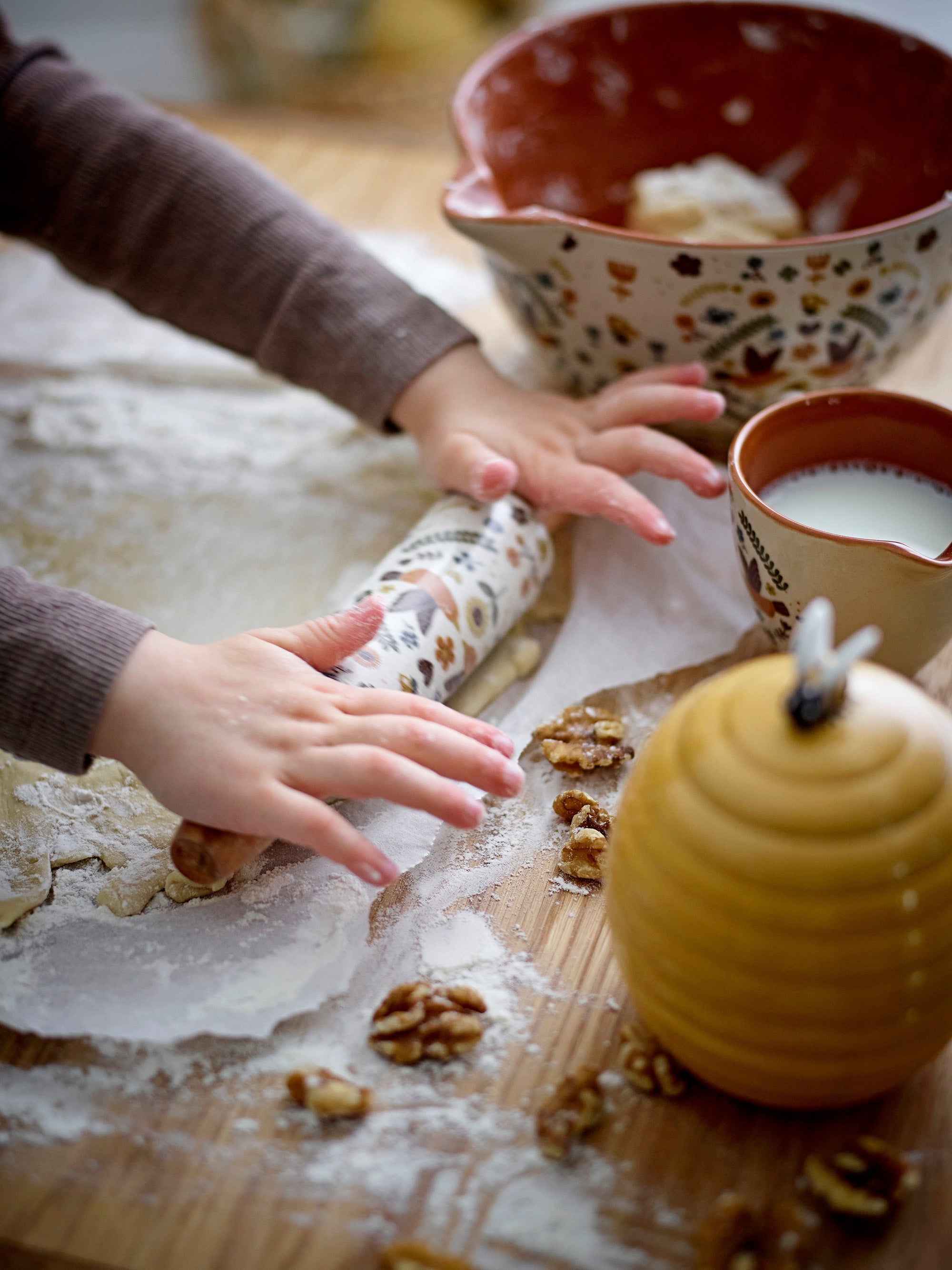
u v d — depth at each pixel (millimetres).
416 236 901
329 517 739
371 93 1508
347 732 564
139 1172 523
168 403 805
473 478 659
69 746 578
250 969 566
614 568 695
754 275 653
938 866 477
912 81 749
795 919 474
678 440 726
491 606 643
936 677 646
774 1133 526
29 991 563
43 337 847
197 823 569
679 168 794
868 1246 504
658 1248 504
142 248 738
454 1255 503
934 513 617
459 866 597
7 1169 524
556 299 694
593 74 791
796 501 625
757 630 675
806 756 478
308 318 722
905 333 692
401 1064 545
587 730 633
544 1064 543
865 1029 484
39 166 741
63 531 733
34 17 2078
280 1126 532
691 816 485
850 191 791
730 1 775
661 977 498
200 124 1038
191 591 703
